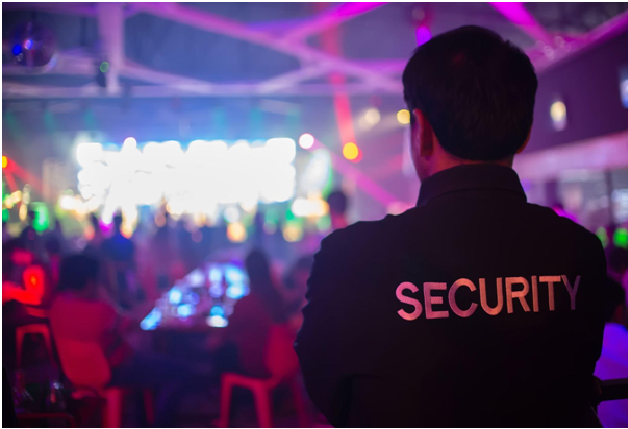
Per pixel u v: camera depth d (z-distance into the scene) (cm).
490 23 845
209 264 667
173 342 452
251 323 350
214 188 1236
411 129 72
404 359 58
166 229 839
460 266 60
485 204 63
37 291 384
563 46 820
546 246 63
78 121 1177
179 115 1145
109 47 712
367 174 1436
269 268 358
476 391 58
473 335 58
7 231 778
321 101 1217
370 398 59
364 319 59
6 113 1039
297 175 1391
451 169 65
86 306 313
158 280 677
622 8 737
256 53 1020
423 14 732
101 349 316
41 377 327
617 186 738
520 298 60
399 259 60
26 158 1106
